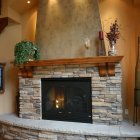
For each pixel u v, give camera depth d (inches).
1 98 202.7
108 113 140.7
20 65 163.8
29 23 196.7
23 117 169.0
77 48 163.5
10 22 198.2
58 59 150.3
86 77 148.6
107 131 125.6
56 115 159.0
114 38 143.3
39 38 179.3
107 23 162.7
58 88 160.2
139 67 141.5
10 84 202.1
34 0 189.0
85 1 164.7
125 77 156.9
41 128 139.2
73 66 152.3
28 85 167.9
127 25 157.9
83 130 129.3
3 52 203.2
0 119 165.8
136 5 154.7
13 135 157.2
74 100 155.0
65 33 169.3
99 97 143.6
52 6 177.0
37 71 164.6
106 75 142.0
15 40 201.2
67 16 170.1
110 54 141.3
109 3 163.5
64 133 133.5
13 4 188.2
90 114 148.0
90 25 161.2
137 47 153.3
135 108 148.6
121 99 143.4
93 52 157.6
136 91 140.9
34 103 164.7
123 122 146.6
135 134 120.6
